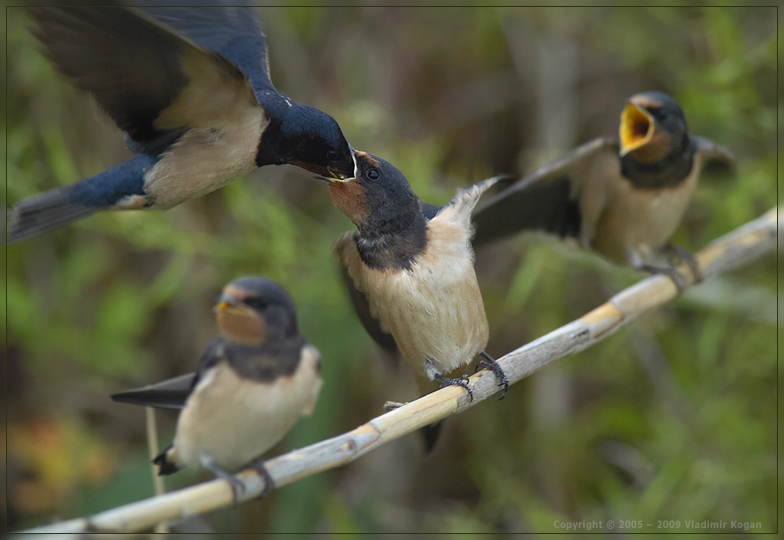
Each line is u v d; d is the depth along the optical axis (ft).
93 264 38.86
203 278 38.47
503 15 43.09
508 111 46.19
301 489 36.04
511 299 36.73
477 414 43.01
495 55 46.29
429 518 40.93
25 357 39.88
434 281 21.36
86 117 37.63
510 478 41.75
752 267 39.73
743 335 39.78
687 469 37.65
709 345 36.94
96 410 41.50
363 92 41.93
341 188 21.49
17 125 36.09
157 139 20.90
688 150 30.78
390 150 37.22
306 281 35.88
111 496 36.96
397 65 44.75
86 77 19.10
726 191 38.11
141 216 33.42
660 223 31.48
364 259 21.99
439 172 42.09
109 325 38.19
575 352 23.93
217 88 19.86
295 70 41.55
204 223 37.83
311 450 18.01
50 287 40.65
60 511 38.14
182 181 21.03
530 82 44.52
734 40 36.32
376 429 18.75
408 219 21.74
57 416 40.06
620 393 43.11
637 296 27.09
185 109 20.21
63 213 21.26
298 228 38.52
